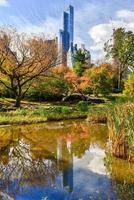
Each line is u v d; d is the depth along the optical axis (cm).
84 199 776
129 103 1198
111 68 5697
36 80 3278
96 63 5244
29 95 3753
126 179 919
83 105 3036
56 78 3578
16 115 2362
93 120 2269
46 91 3688
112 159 1135
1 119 2127
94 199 773
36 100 3784
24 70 3058
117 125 1129
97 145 1438
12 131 1855
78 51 5291
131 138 1035
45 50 3134
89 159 1168
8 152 1308
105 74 4353
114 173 977
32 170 1033
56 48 3216
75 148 1377
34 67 3119
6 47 3009
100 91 4281
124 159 1131
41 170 1031
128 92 4166
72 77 3959
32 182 907
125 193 809
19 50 3034
